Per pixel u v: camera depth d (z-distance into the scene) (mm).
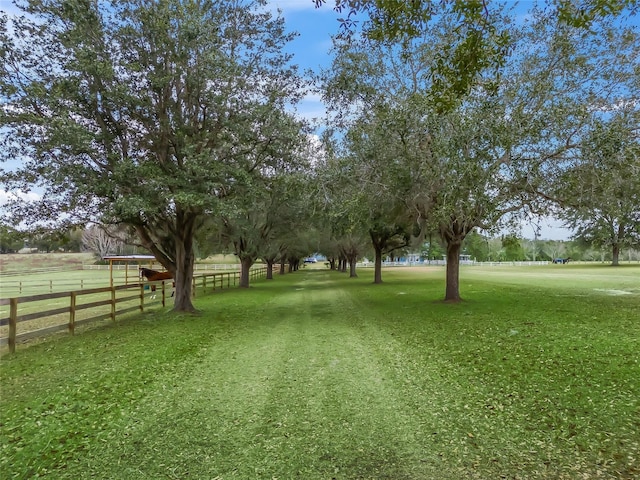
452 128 10609
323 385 5934
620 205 11984
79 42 11133
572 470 3508
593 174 10461
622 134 10086
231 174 12195
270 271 37625
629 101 11180
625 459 3635
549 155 11055
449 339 8711
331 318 12508
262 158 14023
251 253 26266
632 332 8852
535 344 7828
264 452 3979
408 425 4504
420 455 3846
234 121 12453
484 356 7184
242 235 24719
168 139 12727
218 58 11703
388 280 31062
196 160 11289
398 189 12219
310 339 9266
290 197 15586
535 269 48875
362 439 4199
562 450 3848
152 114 12164
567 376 5855
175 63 12133
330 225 21297
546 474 3459
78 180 10367
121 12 12023
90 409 5133
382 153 12227
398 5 4820
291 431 4426
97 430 4531
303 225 27953
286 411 4988
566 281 25906
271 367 6957
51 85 11070
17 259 78375
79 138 9852
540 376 5914
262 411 5000
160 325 11375
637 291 18891
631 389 5215
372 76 12945
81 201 11422
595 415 4516
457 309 13125
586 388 5332
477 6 4797
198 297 19812
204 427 4574
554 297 16422
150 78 11391
